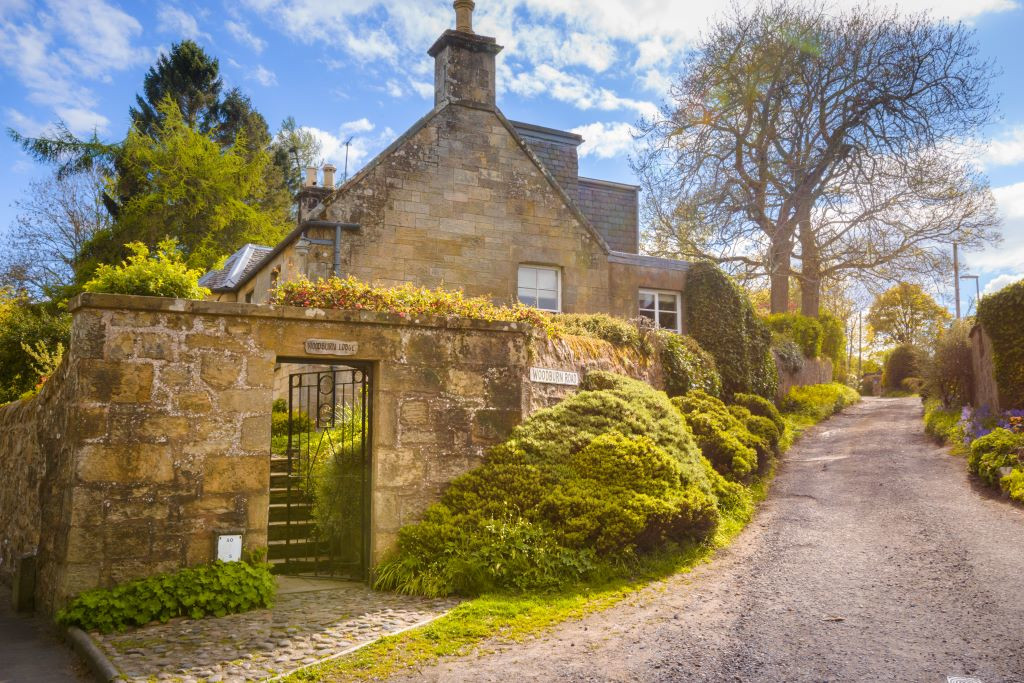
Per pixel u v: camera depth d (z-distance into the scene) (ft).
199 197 115.44
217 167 118.01
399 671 17.16
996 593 22.00
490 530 25.39
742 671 16.90
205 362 24.09
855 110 88.33
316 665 17.53
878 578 24.39
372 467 26.78
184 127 119.55
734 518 33.86
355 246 46.98
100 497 22.26
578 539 25.71
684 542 29.01
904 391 112.37
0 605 26.37
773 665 17.25
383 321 27.12
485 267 50.72
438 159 49.98
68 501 22.16
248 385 24.62
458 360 28.86
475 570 23.94
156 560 22.75
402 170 48.78
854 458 48.44
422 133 49.70
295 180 148.66
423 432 27.71
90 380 22.50
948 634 18.99
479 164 51.26
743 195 93.30
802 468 46.83
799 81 90.38
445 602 23.26
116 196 117.19
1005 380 48.11
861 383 145.59
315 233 46.50
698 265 61.87
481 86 51.98
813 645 18.56
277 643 19.26
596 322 46.96
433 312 30.35
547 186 53.67
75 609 20.84
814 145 91.86
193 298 29.07
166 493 23.08
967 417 49.96
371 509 26.55
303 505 32.45
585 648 18.66
